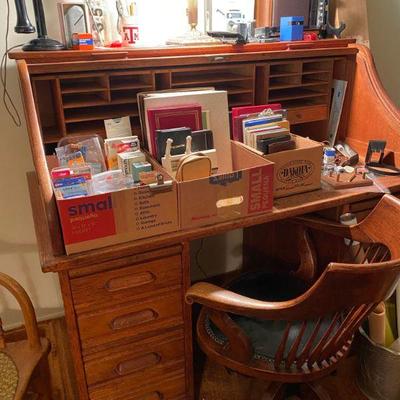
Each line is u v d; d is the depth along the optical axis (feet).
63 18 3.94
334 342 3.45
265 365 3.60
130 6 4.56
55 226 3.20
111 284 3.55
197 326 4.01
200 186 3.51
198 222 3.65
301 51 4.78
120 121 4.17
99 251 3.32
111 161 3.92
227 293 3.35
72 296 3.45
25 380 3.54
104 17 4.52
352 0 5.48
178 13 5.38
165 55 4.20
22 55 3.68
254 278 4.67
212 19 5.47
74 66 3.83
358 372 4.94
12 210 5.22
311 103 5.37
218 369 5.23
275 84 5.06
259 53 4.54
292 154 4.03
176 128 4.01
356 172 4.69
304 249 4.54
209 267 6.84
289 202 4.08
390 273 2.82
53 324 5.96
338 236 4.36
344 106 5.42
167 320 3.97
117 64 3.98
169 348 4.13
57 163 3.93
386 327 4.83
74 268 3.34
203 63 4.35
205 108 4.21
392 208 3.61
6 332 5.61
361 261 4.49
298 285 4.54
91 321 3.63
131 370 4.04
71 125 4.43
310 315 3.04
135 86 4.28
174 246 3.66
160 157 3.90
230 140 4.35
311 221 4.26
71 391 4.96
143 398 4.26
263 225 5.95
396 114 4.91
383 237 3.68
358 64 5.18
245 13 5.62
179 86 4.63
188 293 3.47
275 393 4.27
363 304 3.08
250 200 3.76
